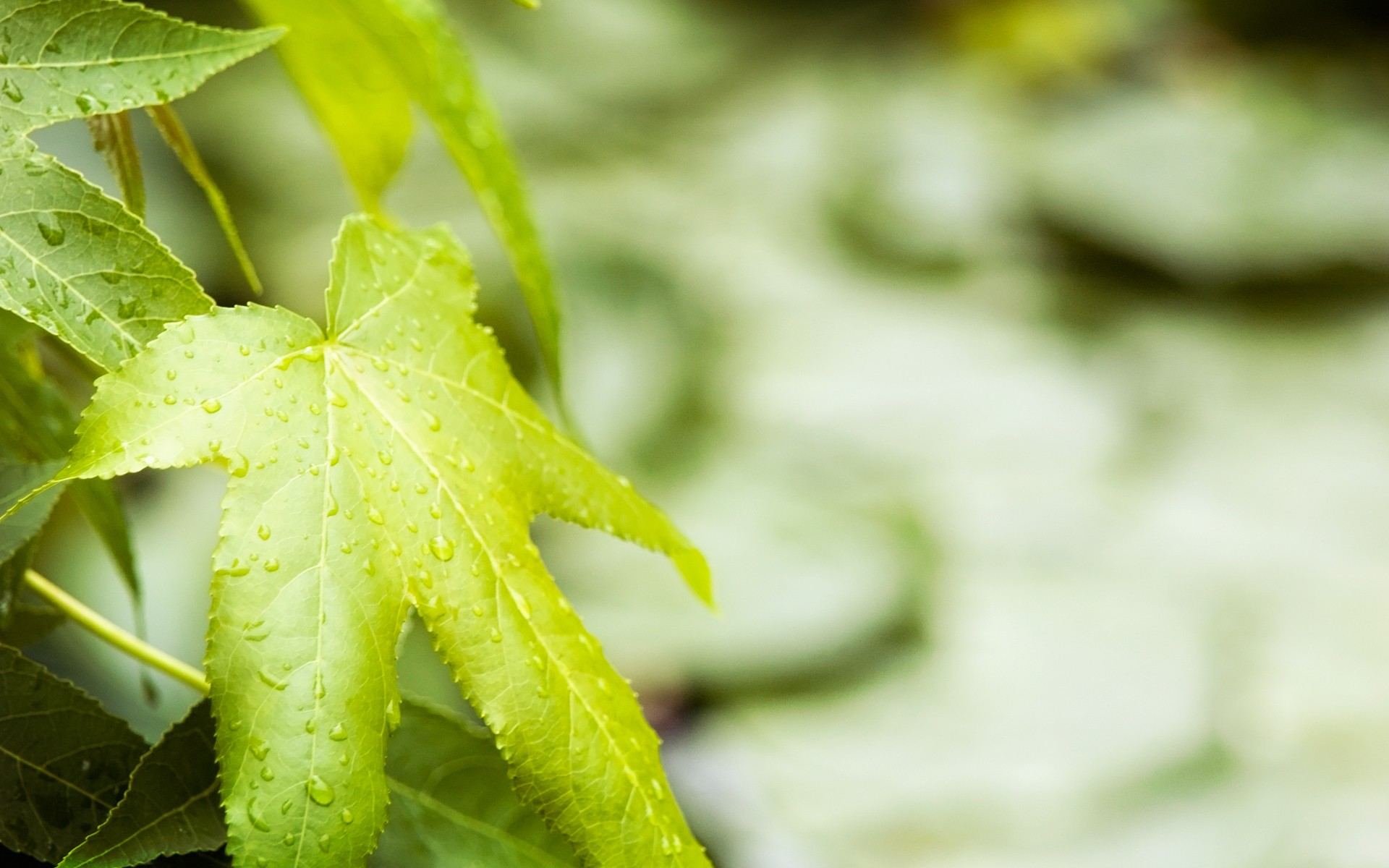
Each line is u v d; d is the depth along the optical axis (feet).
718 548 9.38
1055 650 9.12
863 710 8.62
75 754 2.32
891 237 13.12
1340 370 12.41
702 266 12.39
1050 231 13.53
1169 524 10.44
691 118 14.52
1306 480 11.07
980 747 8.39
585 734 2.33
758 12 15.84
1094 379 11.78
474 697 2.32
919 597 9.24
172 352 2.29
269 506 2.29
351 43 2.64
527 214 2.66
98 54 2.32
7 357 2.46
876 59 15.79
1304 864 7.65
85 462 2.26
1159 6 16.16
